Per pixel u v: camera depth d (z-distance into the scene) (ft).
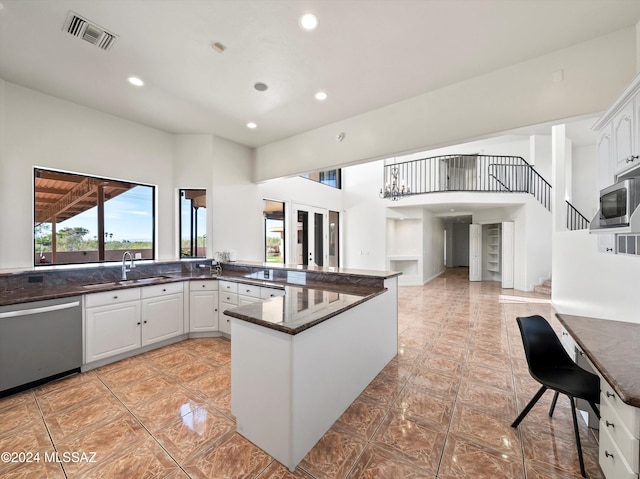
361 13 6.86
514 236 26.00
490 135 9.41
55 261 11.19
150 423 6.88
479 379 9.01
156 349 11.53
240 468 5.52
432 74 9.36
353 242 28.27
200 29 7.39
